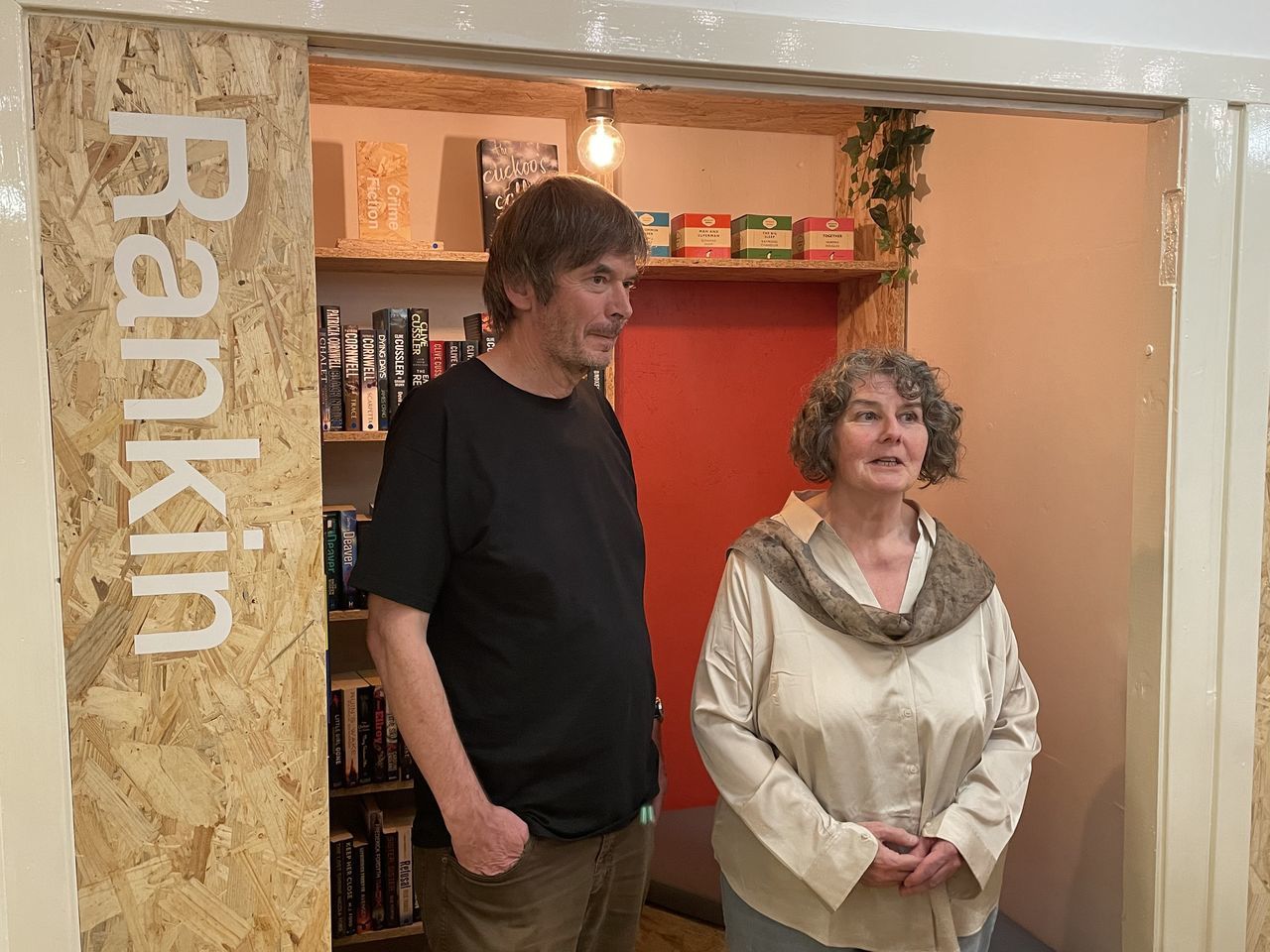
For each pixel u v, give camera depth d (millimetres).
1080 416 2328
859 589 1747
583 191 1507
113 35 1270
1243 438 1812
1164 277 1802
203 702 1348
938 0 1613
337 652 2775
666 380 3039
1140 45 1717
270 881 1386
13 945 1295
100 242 1279
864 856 1608
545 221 1477
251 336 1336
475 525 1469
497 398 1518
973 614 1782
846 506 1792
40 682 1281
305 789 1391
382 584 1419
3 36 1222
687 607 3098
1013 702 1850
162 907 1351
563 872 1551
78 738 1308
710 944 2682
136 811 1333
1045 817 2518
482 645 1496
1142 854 1898
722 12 1498
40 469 1266
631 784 1621
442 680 1517
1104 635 2279
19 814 1284
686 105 2766
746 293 3098
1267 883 1919
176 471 1319
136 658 1321
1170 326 1791
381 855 2562
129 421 1301
